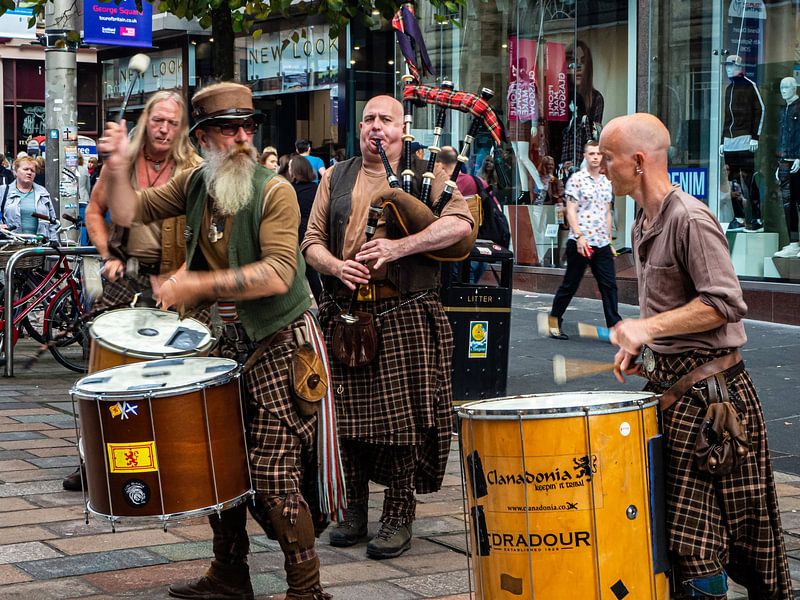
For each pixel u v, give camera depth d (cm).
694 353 345
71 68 1270
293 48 1789
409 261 473
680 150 1279
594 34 1384
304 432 383
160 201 396
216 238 381
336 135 1719
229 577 411
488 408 328
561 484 317
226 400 369
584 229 1030
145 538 487
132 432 355
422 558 470
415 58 518
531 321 1162
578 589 318
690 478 340
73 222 1176
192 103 386
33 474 593
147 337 439
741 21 1212
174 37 1989
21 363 966
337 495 393
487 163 1503
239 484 373
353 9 779
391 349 471
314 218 496
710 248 335
